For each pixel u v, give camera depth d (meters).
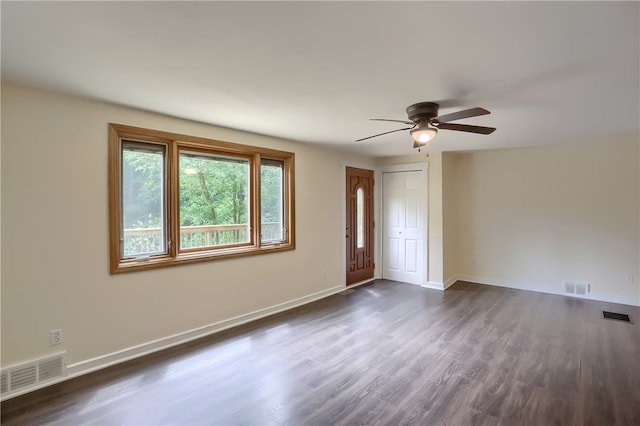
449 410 2.19
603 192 4.55
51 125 2.50
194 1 1.38
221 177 3.76
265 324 3.77
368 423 2.06
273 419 2.11
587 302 4.54
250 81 2.29
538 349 3.09
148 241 3.13
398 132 3.83
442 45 1.78
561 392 2.39
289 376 2.62
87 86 2.38
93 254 2.71
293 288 4.41
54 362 2.52
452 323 3.77
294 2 1.39
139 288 2.98
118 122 2.83
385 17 1.51
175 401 2.29
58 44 1.76
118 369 2.73
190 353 3.03
